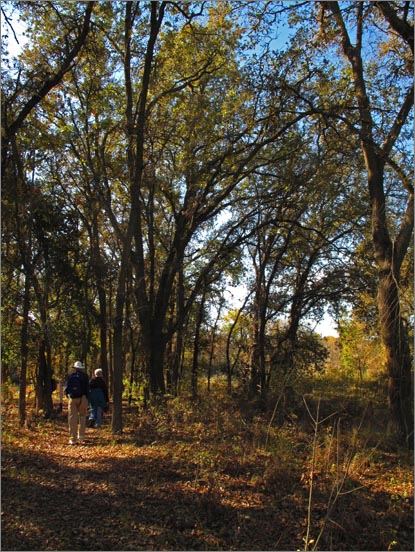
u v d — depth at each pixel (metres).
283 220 18.00
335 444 9.07
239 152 15.78
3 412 15.93
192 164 16.58
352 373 19.39
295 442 9.71
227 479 7.60
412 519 6.56
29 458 8.74
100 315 19.84
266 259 22.36
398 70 13.71
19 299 15.53
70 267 17.41
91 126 17.64
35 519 5.82
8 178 13.77
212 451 8.93
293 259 23.19
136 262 17.33
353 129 12.91
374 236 12.88
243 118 15.41
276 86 13.81
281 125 15.09
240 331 29.20
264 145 16.19
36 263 16.36
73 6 13.12
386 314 11.91
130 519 6.07
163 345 17.59
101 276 18.88
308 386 14.88
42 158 16.30
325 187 16.95
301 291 21.66
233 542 5.72
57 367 23.52
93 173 16.28
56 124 17.55
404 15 12.56
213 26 15.70
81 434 11.18
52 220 16.70
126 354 28.88
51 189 17.56
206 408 13.21
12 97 11.41
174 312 25.88
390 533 6.12
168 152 18.78
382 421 11.91
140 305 17.27
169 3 13.83
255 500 6.84
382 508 6.87
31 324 15.92
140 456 8.94
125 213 22.48
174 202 21.64
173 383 18.64
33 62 11.94
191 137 16.52
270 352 22.41
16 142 14.24
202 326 29.58
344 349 24.36
